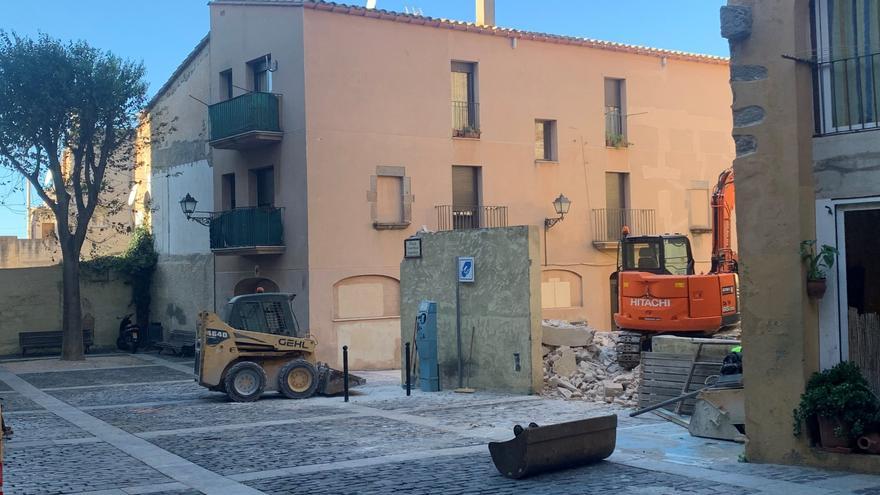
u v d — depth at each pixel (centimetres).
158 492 911
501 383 1759
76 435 1340
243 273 2672
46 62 2561
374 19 2509
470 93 2723
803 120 980
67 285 2773
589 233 2922
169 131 3123
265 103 2445
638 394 1458
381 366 2505
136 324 3250
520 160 2780
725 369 1241
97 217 3569
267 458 1095
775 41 994
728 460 1013
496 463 955
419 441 1202
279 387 1780
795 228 970
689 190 3183
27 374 2445
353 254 2455
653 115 3100
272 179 2594
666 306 1855
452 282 1877
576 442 971
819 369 977
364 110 2483
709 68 3266
